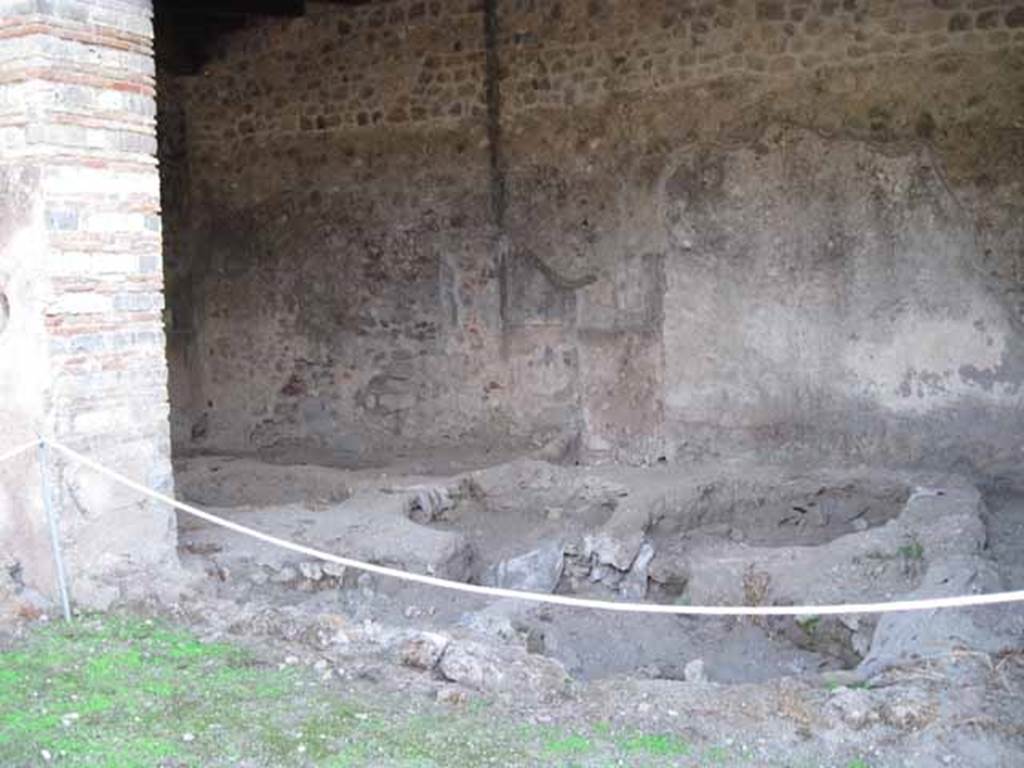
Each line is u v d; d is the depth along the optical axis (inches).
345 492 310.2
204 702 149.6
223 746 135.4
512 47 350.6
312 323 402.6
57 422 191.0
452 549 247.0
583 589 254.1
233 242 415.2
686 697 147.9
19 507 195.8
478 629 186.9
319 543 247.0
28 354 191.5
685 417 329.1
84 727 141.7
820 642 209.2
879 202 294.4
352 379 396.2
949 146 283.9
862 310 299.4
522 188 353.7
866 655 185.0
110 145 196.7
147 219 203.9
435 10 363.6
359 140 384.5
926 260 289.7
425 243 375.2
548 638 213.5
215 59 410.0
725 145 314.5
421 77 369.4
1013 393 281.6
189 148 420.8
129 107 199.6
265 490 320.5
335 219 393.1
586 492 295.7
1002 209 279.1
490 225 360.8
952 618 172.4
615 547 251.9
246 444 418.3
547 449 339.9
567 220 346.0
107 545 198.7
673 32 320.5
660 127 324.8
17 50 186.4
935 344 290.5
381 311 387.9
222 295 419.8
